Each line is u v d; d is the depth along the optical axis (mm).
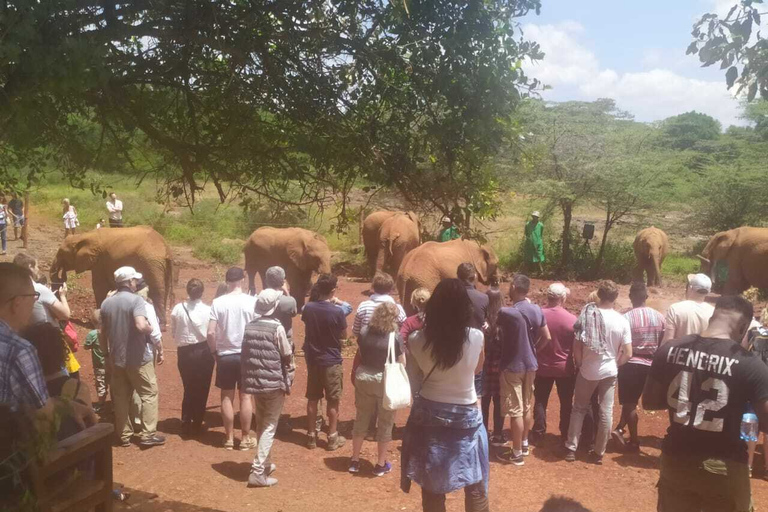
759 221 24234
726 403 3793
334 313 7211
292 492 6258
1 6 2982
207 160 4598
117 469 6586
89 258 12461
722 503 3850
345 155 4457
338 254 20750
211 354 7527
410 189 4512
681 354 3930
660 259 19719
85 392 3826
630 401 7512
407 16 4242
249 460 7016
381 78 4363
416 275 11406
